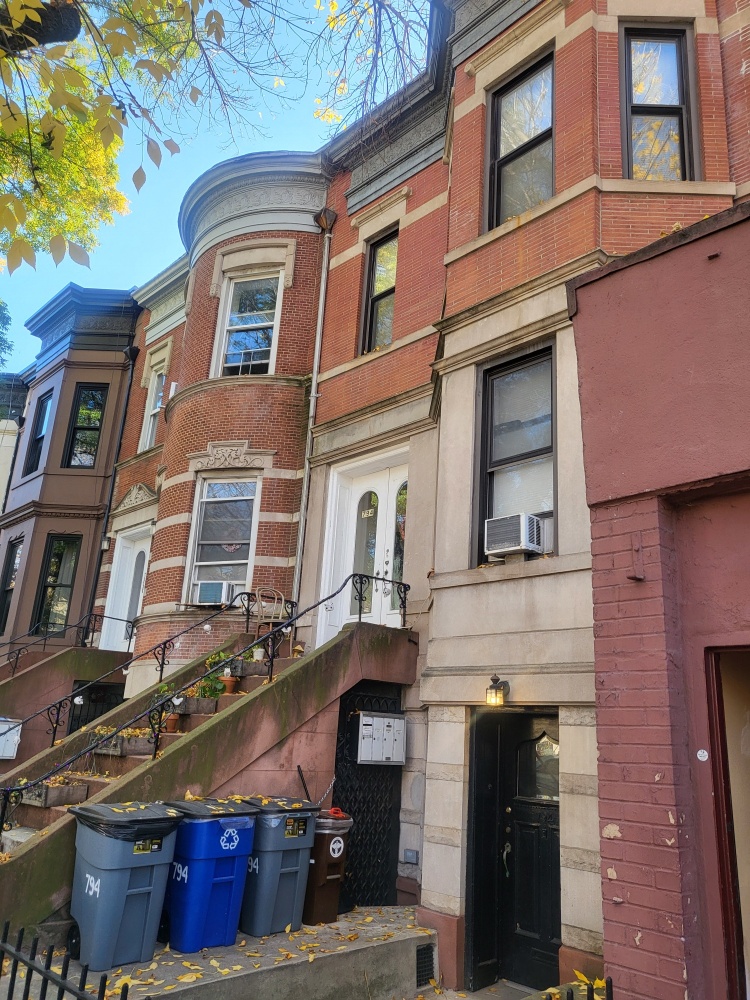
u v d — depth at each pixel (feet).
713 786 11.87
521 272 25.94
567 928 18.93
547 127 27.66
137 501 52.08
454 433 26.81
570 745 20.18
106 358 60.44
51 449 58.80
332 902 22.47
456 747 23.43
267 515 39.06
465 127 30.32
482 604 23.80
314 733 24.89
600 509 13.89
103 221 38.22
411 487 31.83
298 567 36.94
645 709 12.35
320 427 37.73
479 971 21.97
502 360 26.13
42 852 18.49
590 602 20.85
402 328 35.50
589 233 23.97
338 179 43.04
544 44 27.73
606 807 12.49
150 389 56.24
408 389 33.22
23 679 41.04
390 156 39.34
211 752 22.17
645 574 12.89
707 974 11.27
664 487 12.88
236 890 19.40
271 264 43.27
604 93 25.62
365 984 19.61
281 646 34.58
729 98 26.02
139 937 17.48
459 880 22.25
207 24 18.89
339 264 40.91
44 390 63.52
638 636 12.73
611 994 10.62
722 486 12.38
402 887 26.21
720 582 12.50
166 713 26.73
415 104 37.73
